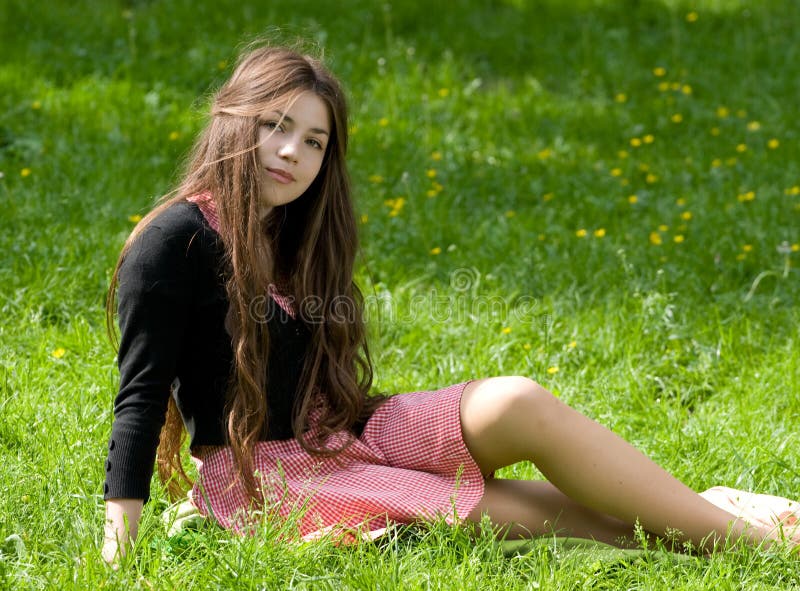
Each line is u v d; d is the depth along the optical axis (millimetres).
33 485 7312
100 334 10430
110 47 19203
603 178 16156
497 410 6707
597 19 23141
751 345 11242
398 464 7039
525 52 21172
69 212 13031
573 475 6738
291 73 7059
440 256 13180
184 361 6922
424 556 6582
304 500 6684
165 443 7508
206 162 7012
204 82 18219
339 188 7453
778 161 17078
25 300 10891
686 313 11773
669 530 6777
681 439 9148
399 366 10727
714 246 13602
